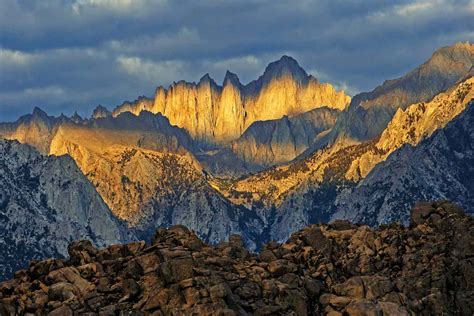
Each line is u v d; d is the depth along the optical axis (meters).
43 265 111.19
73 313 101.44
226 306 99.50
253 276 106.38
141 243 113.81
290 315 102.38
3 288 108.38
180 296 100.62
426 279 109.25
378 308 102.75
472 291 107.81
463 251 111.31
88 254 113.62
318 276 111.00
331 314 104.25
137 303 101.31
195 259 105.75
